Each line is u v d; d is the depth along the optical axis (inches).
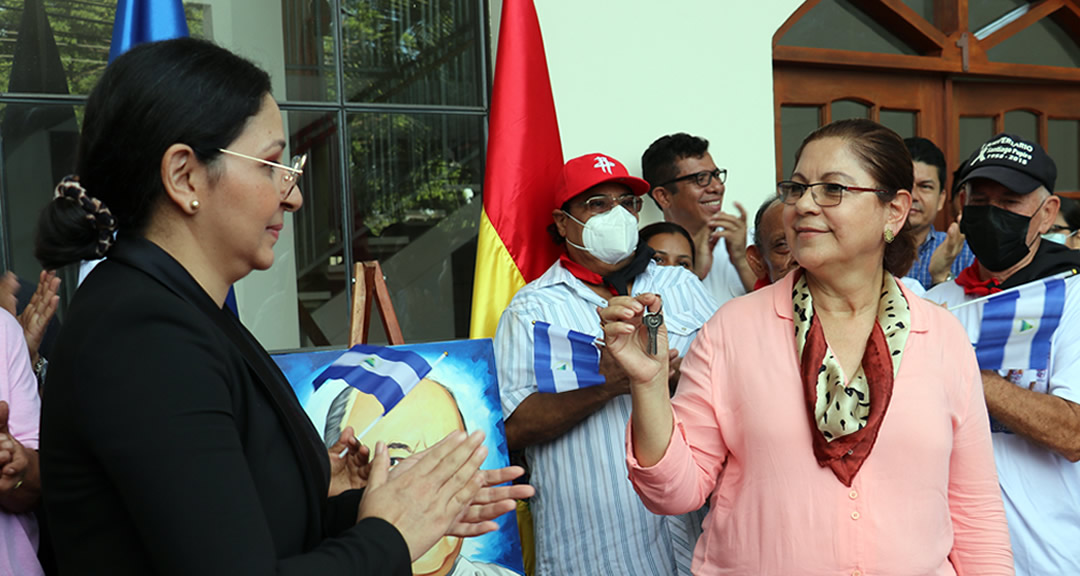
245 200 34.6
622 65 108.0
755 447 52.2
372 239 100.0
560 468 79.2
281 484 35.1
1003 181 71.0
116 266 33.6
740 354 54.0
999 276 74.7
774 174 120.4
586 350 76.7
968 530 53.3
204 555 29.1
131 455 29.3
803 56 126.6
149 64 33.4
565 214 85.6
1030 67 149.8
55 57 85.9
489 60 104.3
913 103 141.5
